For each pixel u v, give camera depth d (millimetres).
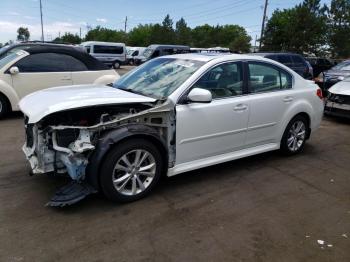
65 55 8125
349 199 4152
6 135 6320
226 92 4477
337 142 6656
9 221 3387
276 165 5203
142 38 92250
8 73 7527
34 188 4082
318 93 5742
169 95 3996
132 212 3637
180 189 4230
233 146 4648
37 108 3557
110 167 3570
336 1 40094
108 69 8734
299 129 5602
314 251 3104
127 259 2902
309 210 3844
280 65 5215
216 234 3305
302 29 36875
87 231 3271
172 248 3066
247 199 4047
